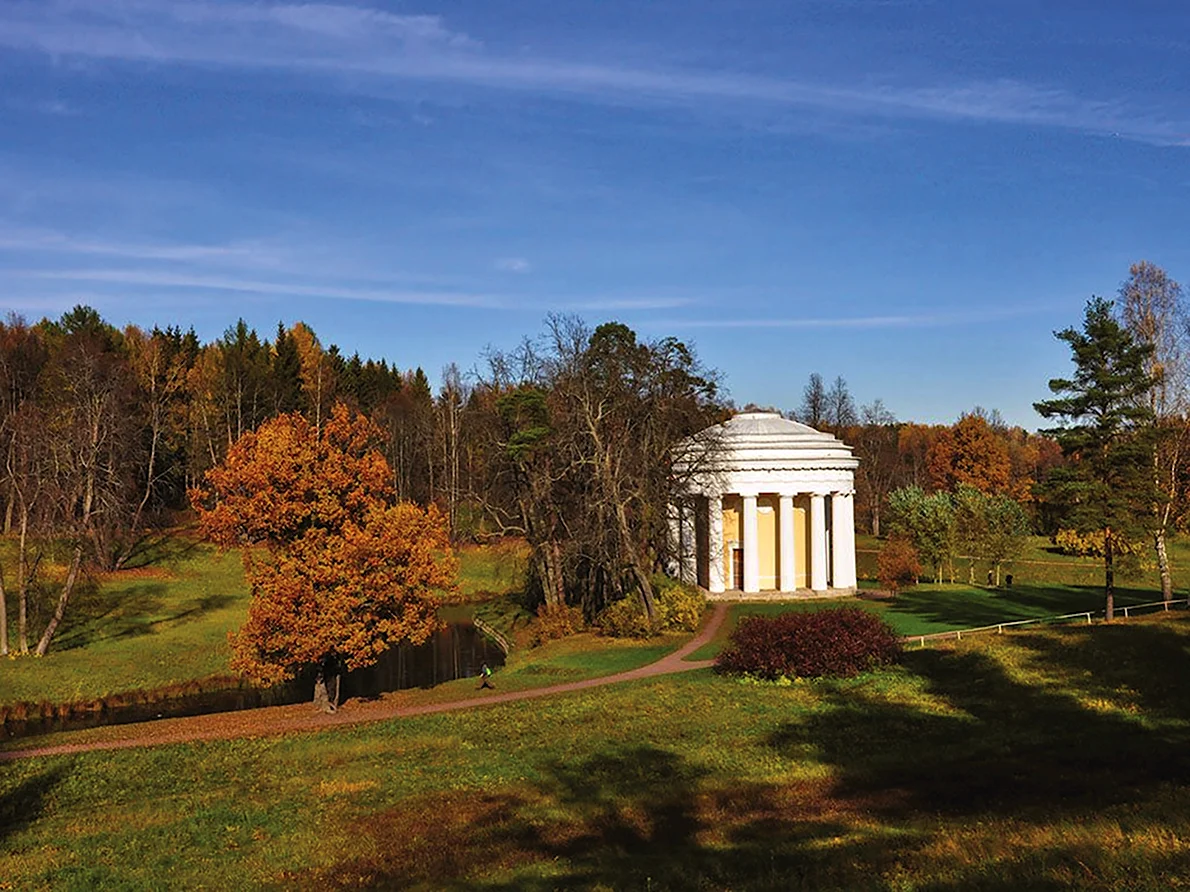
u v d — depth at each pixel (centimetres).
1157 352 5681
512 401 5981
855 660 4075
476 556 8938
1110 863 1504
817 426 12219
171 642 5438
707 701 3669
